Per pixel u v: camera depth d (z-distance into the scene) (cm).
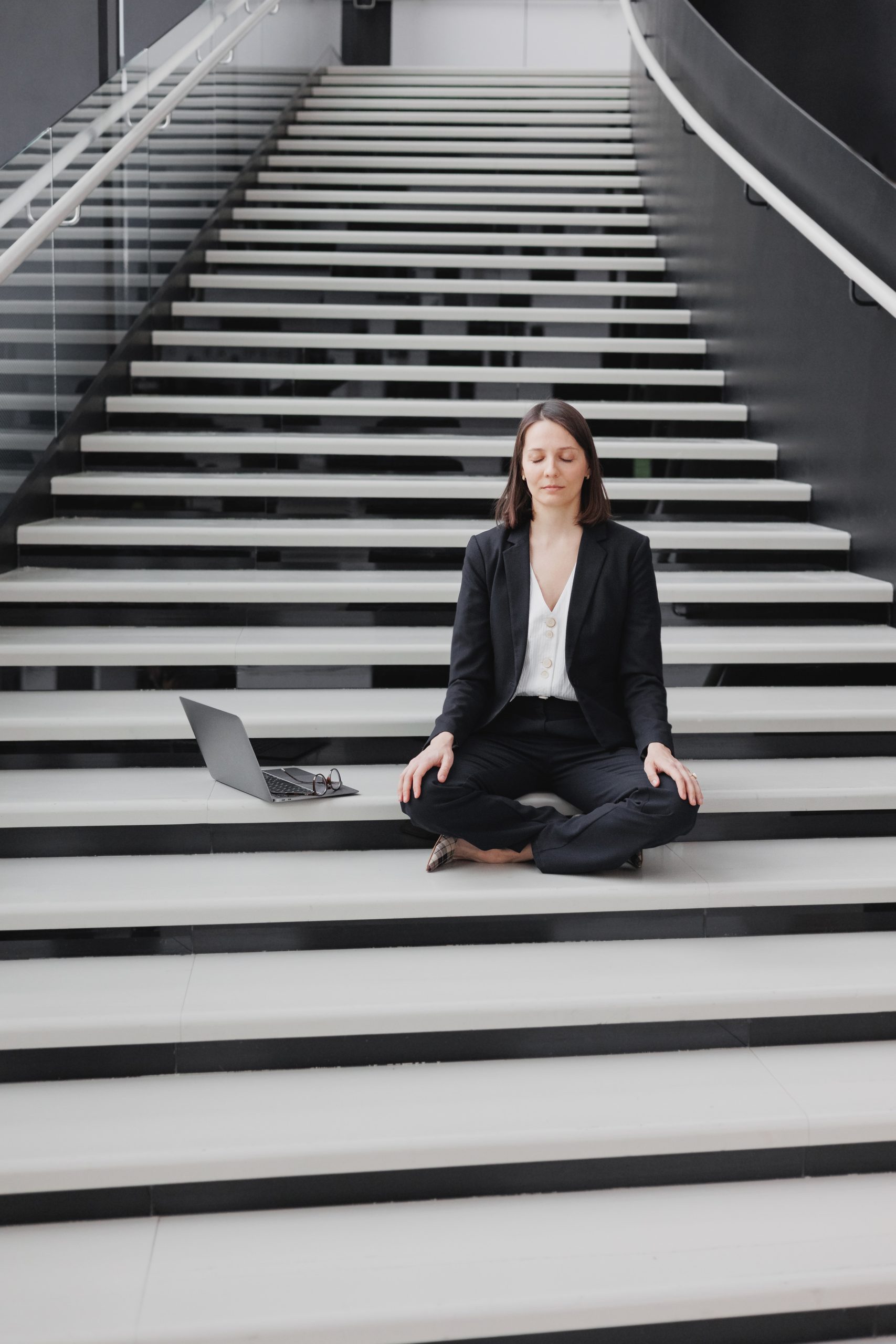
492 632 266
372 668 312
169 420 440
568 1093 209
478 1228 189
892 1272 180
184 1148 190
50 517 380
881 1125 203
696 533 377
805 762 297
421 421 448
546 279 565
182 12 691
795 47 595
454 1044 218
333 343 493
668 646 319
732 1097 208
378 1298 172
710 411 466
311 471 416
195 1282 175
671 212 570
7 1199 187
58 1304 170
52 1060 210
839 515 392
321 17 858
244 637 320
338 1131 195
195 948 236
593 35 1016
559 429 256
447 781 247
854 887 249
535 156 686
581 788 257
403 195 622
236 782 265
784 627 350
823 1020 227
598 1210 194
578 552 264
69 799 258
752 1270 180
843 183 392
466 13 1013
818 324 405
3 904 229
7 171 341
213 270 552
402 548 364
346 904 236
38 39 650
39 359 370
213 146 565
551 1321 172
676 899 243
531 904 240
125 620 331
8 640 310
